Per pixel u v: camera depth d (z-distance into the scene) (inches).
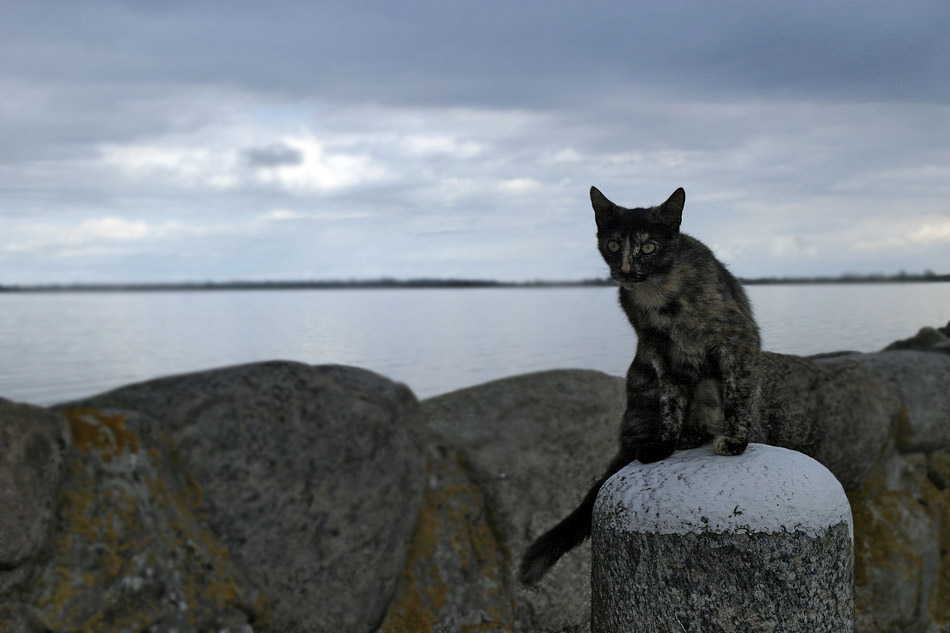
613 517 47.3
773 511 44.2
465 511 59.3
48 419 43.1
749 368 54.2
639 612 46.0
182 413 48.4
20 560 40.4
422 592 56.4
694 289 55.3
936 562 78.0
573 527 54.6
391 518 53.9
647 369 57.4
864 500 76.7
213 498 48.1
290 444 50.6
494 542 59.7
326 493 51.4
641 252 57.1
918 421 77.3
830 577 44.9
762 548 43.8
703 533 44.3
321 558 50.9
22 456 40.9
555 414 63.8
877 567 75.5
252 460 49.3
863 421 73.7
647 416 56.8
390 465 54.3
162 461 46.8
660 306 56.2
